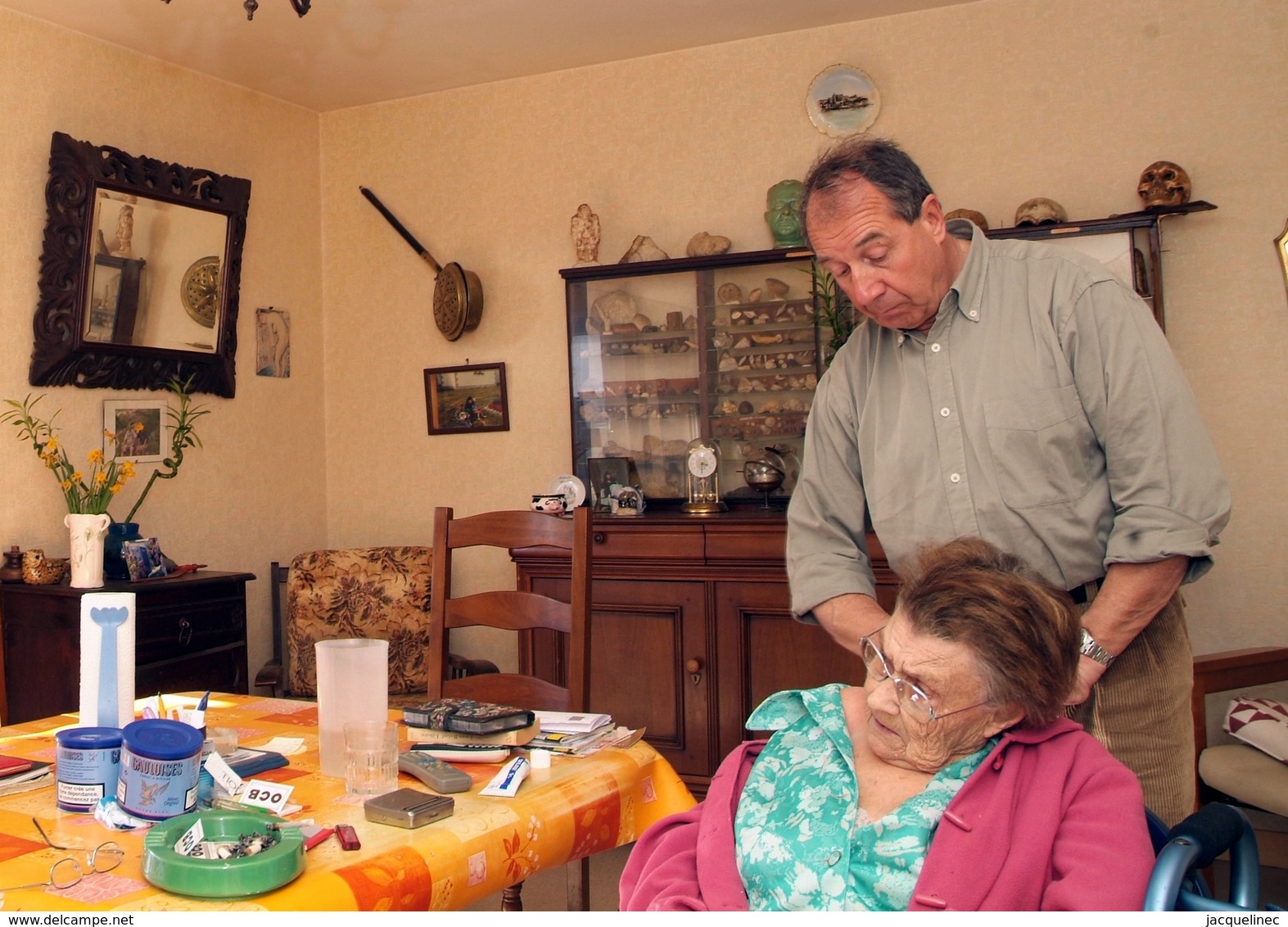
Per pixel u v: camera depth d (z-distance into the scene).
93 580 3.29
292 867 1.14
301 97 4.52
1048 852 1.07
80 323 3.57
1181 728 1.62
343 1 3.58
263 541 4.38
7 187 3.46
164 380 3.92
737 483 3.95
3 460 3.44
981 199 3.74
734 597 3.41
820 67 3.93
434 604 2.31
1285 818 3.23
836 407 1.86
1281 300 3.41
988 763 1.12
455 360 4.49
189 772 1.34
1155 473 1.51
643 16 3.79
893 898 1.10
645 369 4.05
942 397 1.69
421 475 4.56
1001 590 1.12
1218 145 3.48
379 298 4.63
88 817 1.38
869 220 1.56
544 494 4.25
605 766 1.61
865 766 1.21
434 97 4.53
